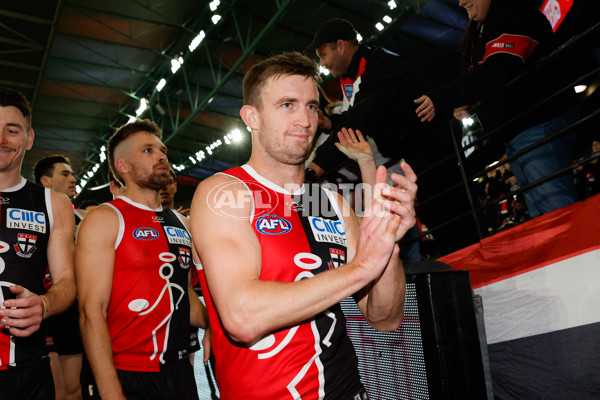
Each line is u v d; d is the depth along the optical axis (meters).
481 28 2.56
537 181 2.01
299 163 1.34
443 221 2.97
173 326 2.06
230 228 1.16
